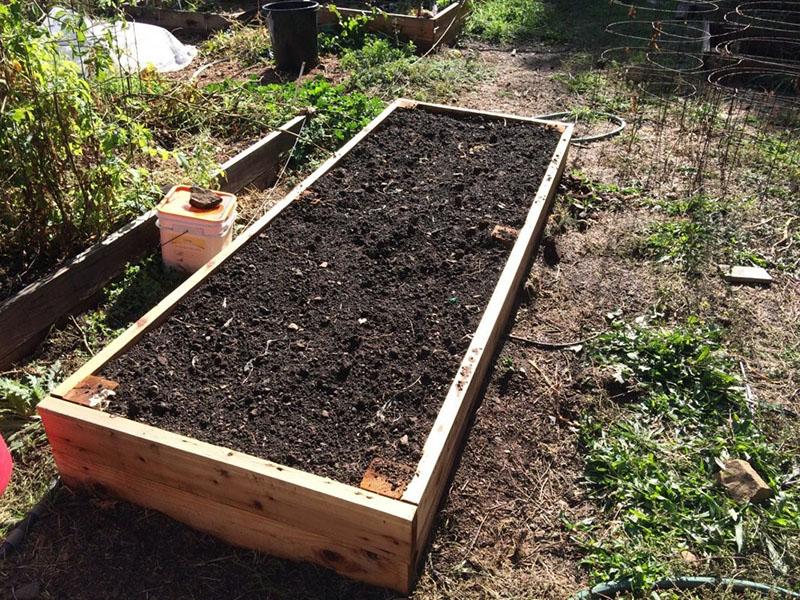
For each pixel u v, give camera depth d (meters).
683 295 3.81
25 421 2.88
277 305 3.07
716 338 3.46
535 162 4.49
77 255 3.53
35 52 3.11
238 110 5.54
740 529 2.48
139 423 2.32
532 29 9.07
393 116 5.15
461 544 2.46
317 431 2.40
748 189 4.99
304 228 3.66
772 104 6.55
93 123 3.46
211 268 3.21
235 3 9.37
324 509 2.10
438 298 3.17
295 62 7.13
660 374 3.20
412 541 2.06
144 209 3.98
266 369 2.69
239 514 2.28
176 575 2.28
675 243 4.27
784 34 7.79
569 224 4.52
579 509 2.61
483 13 9.48
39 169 3.35
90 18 5.50
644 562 2.38
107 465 2.41
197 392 2.55
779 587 2.30
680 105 6.57
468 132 4.93
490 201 4.00
